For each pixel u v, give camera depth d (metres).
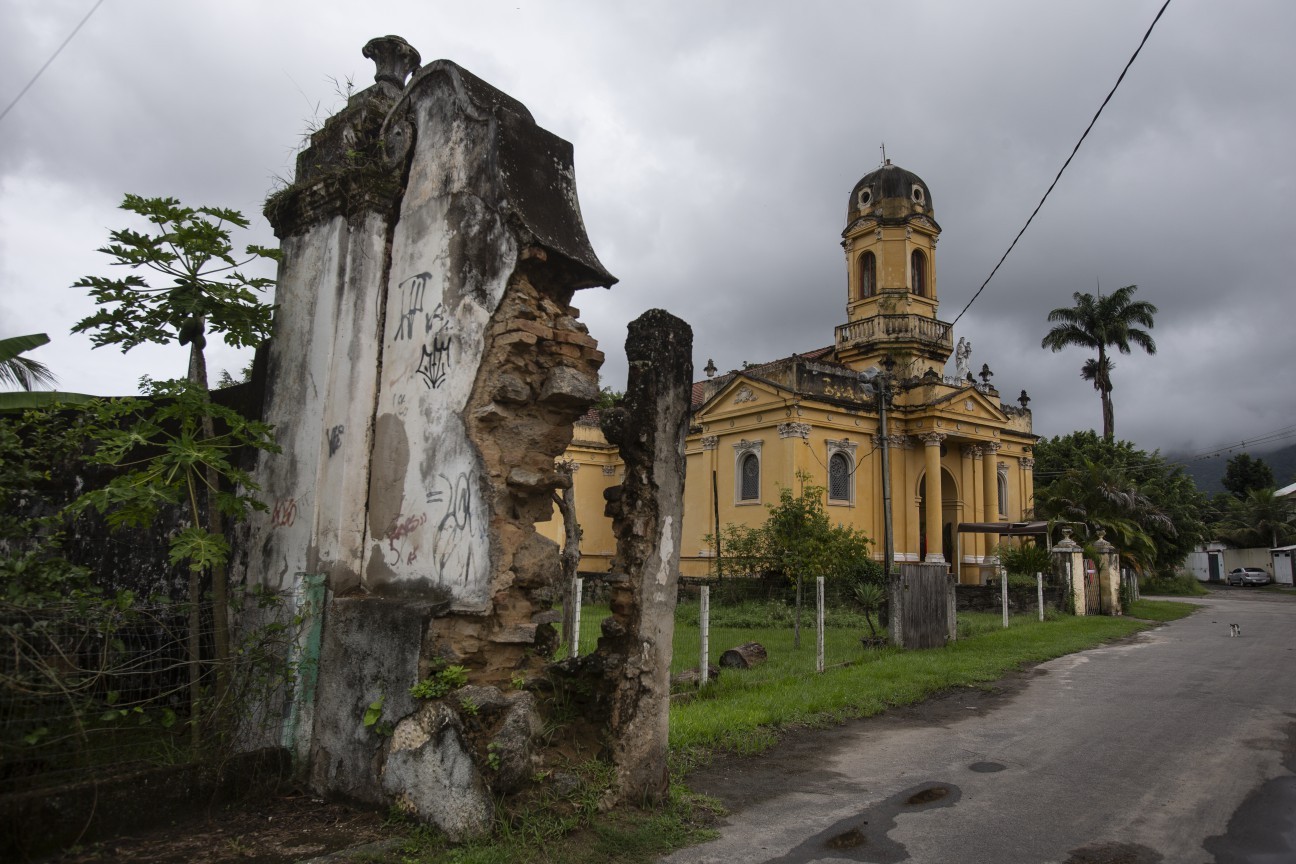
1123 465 44.00
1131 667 14.22
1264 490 65.31
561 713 6.14
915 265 35.75
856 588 22.22
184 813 5.47
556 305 6.25
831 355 36.03
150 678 6.04
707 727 8.58
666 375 6.23
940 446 30.97
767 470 29.28
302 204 7.45
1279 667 14.18
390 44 7.55
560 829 5.25
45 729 4.90
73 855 4.82
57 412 7.67
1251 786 7.05
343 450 6.57
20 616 5.04
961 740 8.80
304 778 6.11
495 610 5.70
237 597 7.02
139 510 6.48
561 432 6.23
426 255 6.47
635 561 6.09
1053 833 5.89
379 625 5.82
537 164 6.36
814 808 6.44
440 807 5.20
